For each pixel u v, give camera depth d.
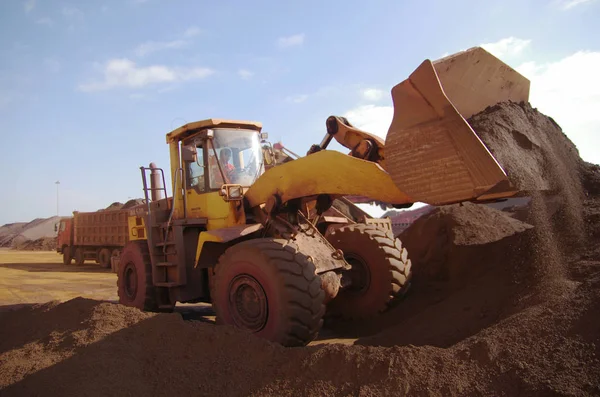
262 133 7.30
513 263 5.34
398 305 6.42
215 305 5.36
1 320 6.09
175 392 3.57
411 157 3.86
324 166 5.00
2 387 3.96
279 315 4.58
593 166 5.68
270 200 5.62
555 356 2.68
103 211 20.19
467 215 7.89
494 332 3.25
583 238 4.64
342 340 5.81
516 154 4.14
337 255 5.48
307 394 3.15
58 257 32.16
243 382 3.53
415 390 2.83
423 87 3.72
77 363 4.09
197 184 7.05
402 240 8.71
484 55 4.50
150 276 7.45
